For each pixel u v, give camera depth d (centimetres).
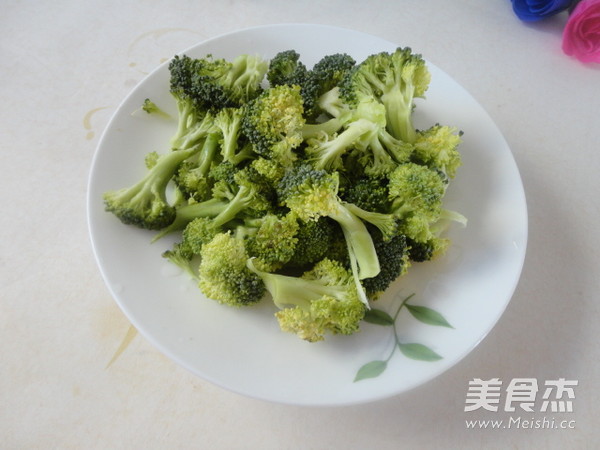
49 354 26
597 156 32
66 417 24
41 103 33
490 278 24
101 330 26
